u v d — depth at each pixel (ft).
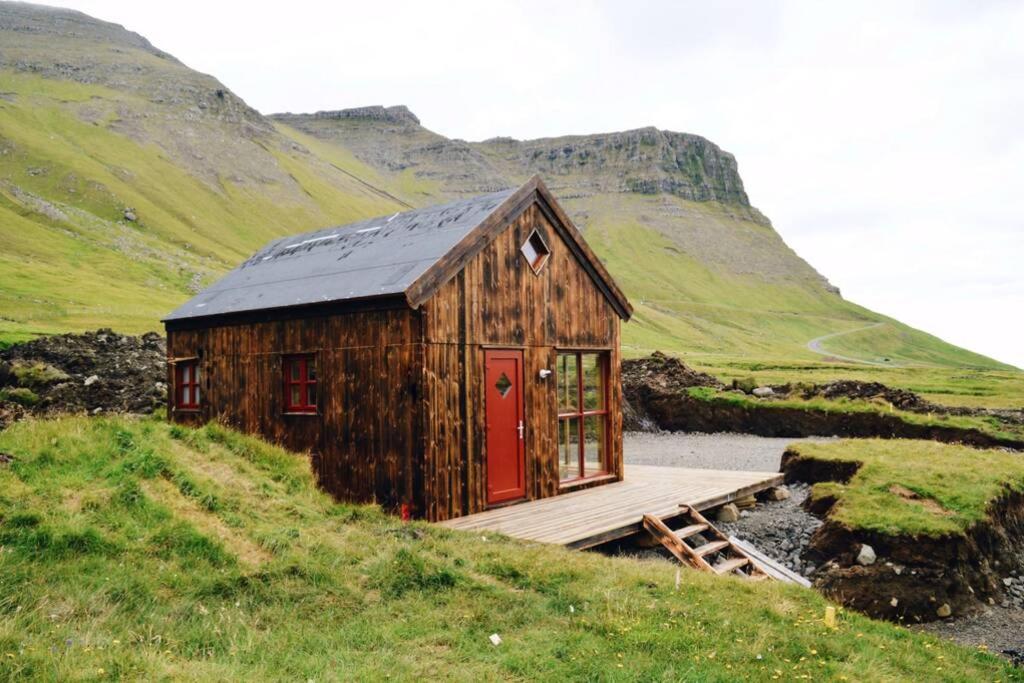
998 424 80.74
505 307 43.47
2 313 152.25
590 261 50.72
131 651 18.43
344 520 33.19
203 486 29.66
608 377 53.16
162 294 253.24
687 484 50.14
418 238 44.52
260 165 647.97
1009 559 39.37
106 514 25.50
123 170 497.46
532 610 24.16
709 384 103.76
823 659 22.30
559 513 40.24
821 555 39.06
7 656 17.03
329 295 41.04
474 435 40.60
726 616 25.04
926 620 33.37
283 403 44.47
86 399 81.76
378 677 18.53
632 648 21.44
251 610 22.67
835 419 87.15
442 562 27.43
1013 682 24.00
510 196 43.62
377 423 38.78
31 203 358.23
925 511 38.91
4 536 22.89
